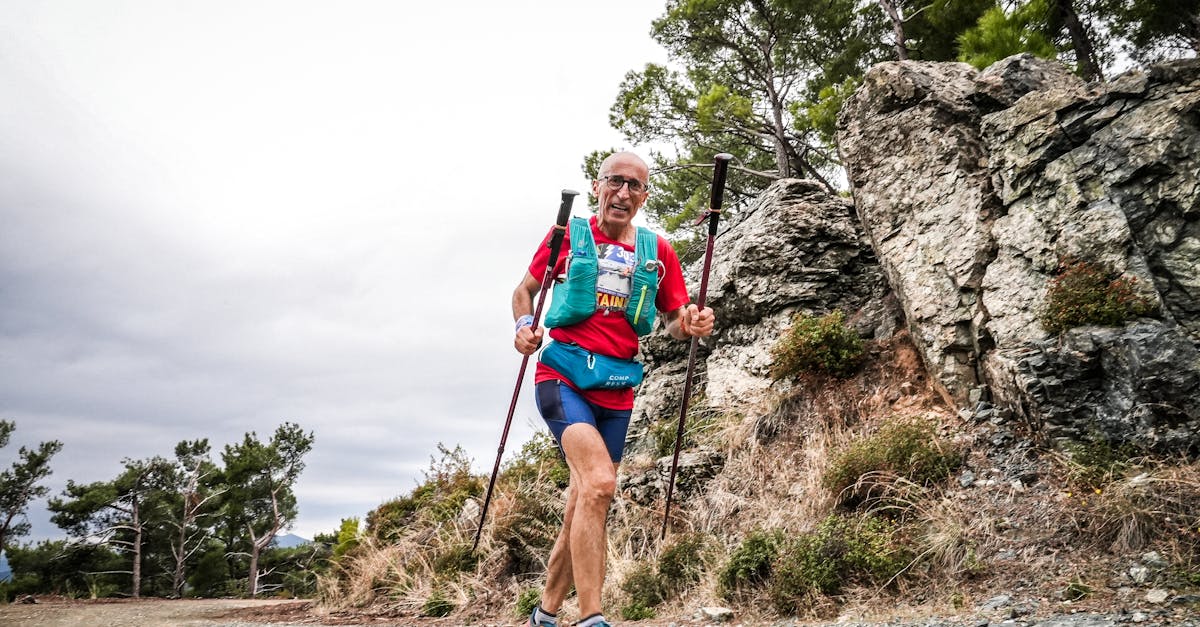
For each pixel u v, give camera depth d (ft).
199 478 119.85
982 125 22.95
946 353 21.88
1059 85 23.72
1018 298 20.30
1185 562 12.99
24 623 30.17
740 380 29.76
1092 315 18.19
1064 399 17.69
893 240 24.66
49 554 106.42
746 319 31.27
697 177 53.26
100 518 114.52
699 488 24.58
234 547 126.31
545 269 9.89
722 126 49.44
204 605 42.34
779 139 49.06
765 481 23.02
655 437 30.68
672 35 50.72
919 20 42.24
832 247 30.04
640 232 9.67
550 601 9.58
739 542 20.71
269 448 128.67
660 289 9.95
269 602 43.78
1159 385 16.37
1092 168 19.86
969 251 22.06
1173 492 14.58
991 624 12.01
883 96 26.17
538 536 25.62
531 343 9.36
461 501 33.30
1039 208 20.59
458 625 21.79
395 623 23.44
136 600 52.37
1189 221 18.35
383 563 30.50
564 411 9.00
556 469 30.17
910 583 15.48
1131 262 18.40
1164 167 18.79
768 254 30.27
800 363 25.76
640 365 9.66
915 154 24.76
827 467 20.76
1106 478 15.79
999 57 29.76
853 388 24.53
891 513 18.38
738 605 17.19
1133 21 36.94
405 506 37.83
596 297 9.13
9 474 112.37
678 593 19.62
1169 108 19.11
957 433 20.07
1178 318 17.79
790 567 16.76
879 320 26.91
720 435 26.84
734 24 49.49
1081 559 14.24
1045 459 17.52
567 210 9.36
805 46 48.96
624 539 23.44
